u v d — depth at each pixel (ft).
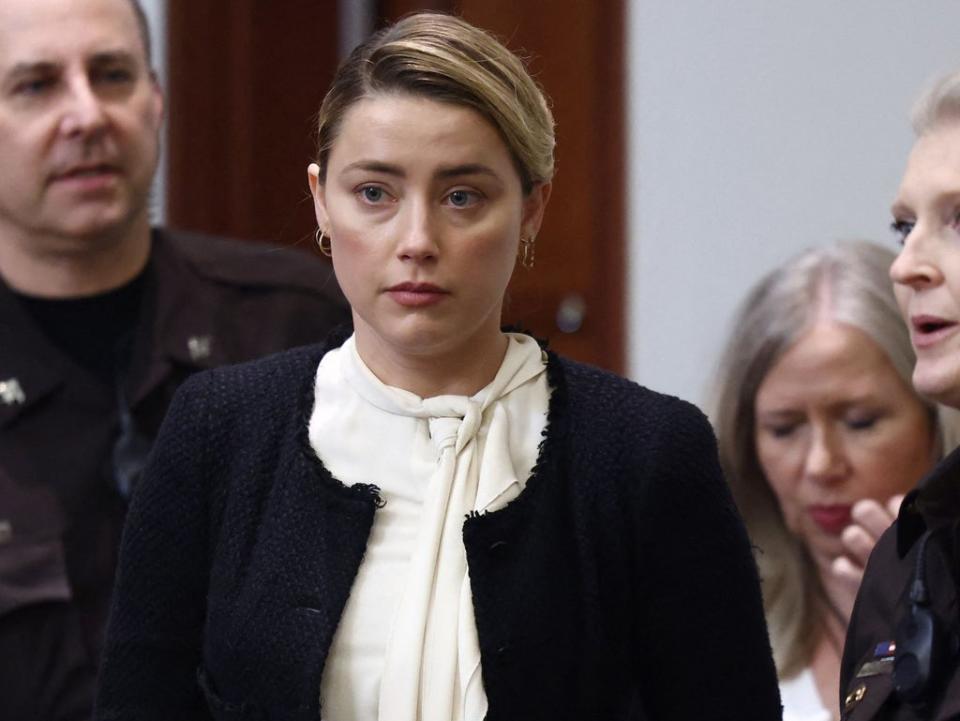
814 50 39.47
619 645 15.35
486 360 15.47
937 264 15.64
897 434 23.39
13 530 24.12
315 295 26.89
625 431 15.39
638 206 41.22
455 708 14.48
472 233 14.44
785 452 23.84
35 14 24.68
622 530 15.19
